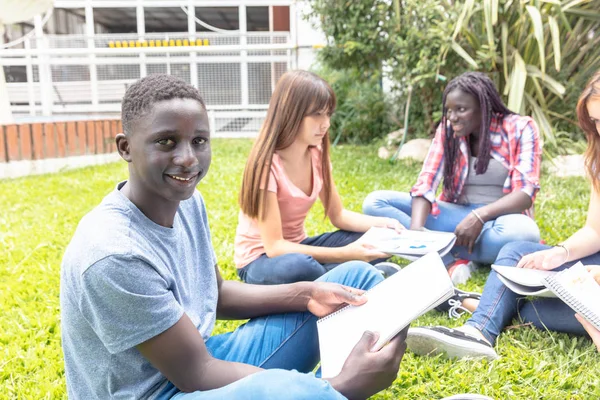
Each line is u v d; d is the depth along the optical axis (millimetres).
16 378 2020
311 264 2289
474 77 2910
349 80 8031
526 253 2285
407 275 1596
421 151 6316
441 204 3137
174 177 1201
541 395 1755
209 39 9852
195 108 1196
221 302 1621
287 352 1560
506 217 2770
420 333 1971
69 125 6605
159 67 9680
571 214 3877
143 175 1210
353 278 1731
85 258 1136
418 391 1785
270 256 2406
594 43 5625
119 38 9594
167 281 1232
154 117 1166
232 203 4582
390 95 7695
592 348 2023
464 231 2740
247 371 1239
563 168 5418
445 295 1404
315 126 2355
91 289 1125
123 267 1124
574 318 2092
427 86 6262
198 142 1226
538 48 5547
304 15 6602
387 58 6414
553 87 5359
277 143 2387
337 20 6230
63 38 9750
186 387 1219
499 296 2141
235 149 7664
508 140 2959
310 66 8641
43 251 3459
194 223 1479
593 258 2182
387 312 1454
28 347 2256
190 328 1212
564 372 1883
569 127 5961
